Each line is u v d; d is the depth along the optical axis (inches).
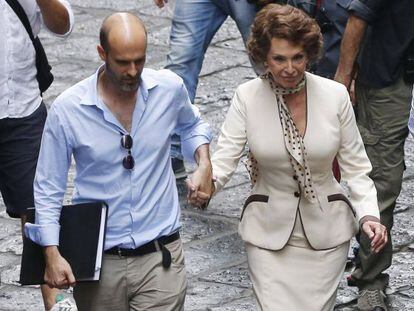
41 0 382.3
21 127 384.5
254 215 333.7
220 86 649.6
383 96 401.4
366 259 406.9
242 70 673.6
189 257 465.4
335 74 411.5
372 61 399.9
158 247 316.2
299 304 329.7
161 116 313.4
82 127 309.3
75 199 318.0
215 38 719.1
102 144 309.6
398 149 406.3
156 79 314.8
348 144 331.0
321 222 330.0
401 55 396.8
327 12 425.1
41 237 311.3
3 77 378.6
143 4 784.9
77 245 312.2
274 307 327.0
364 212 327.0
